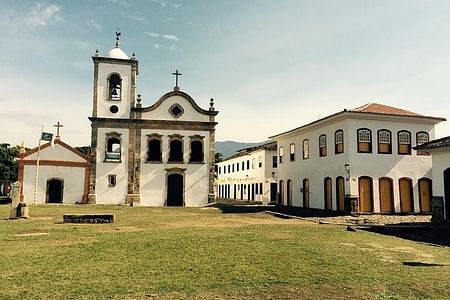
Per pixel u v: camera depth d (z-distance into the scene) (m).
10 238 11.91
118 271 7.54
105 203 33.91
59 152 33.50
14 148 51.72
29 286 6.45
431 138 26.31
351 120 25.00
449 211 17.56
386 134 25.55
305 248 10.55
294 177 33.72
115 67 35.69
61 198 33.16
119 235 12.81
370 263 8.70
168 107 36.09
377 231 15.96
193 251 9.78
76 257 8.88
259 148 46.09
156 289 6.37
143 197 34.69
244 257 9.08
